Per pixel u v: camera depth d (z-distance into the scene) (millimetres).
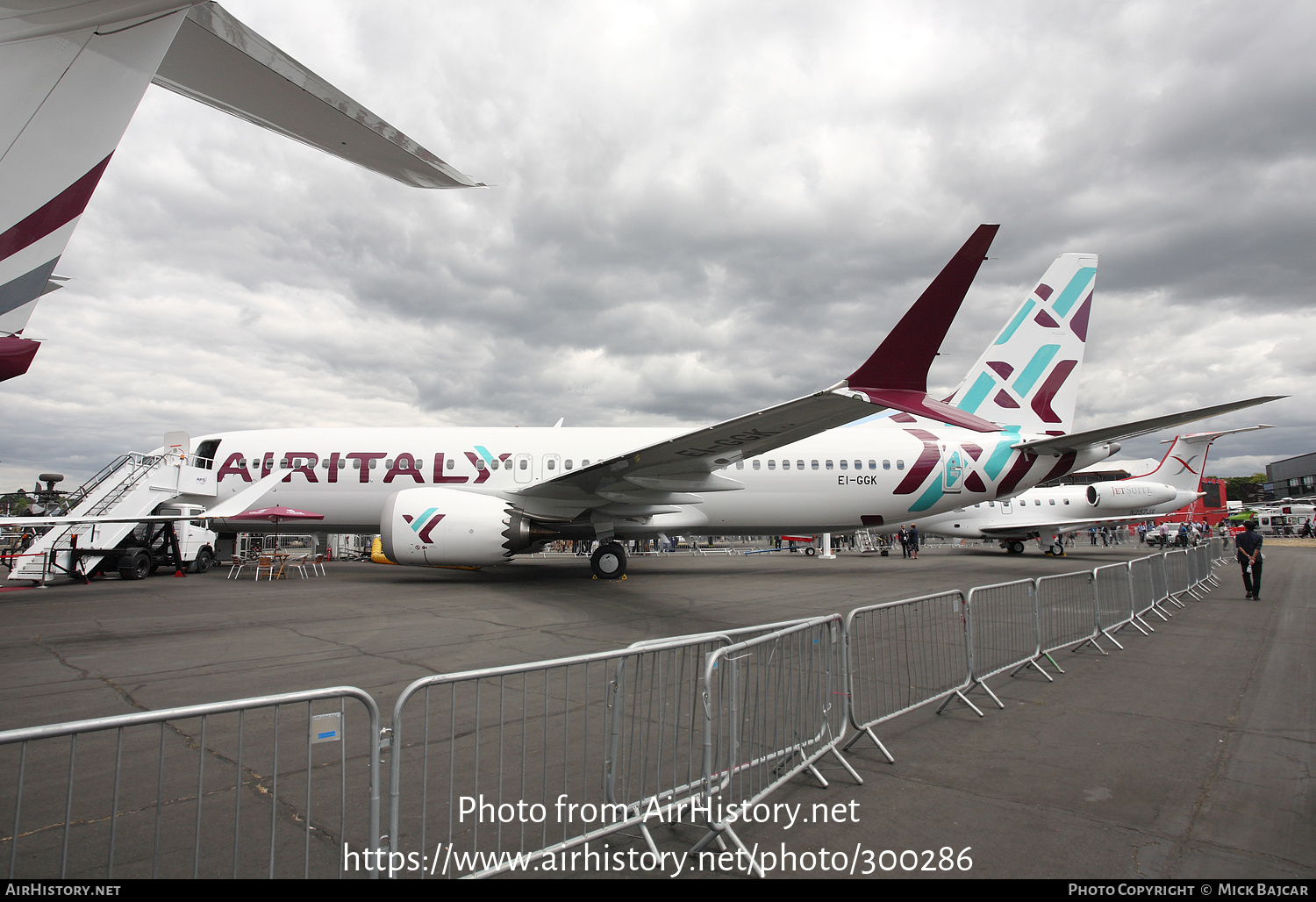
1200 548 16812
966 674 5586
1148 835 3330
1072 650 7957
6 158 4059
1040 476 17344
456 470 16266
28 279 4188
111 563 17312
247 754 4391
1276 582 17922
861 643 7168
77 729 2023
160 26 4070
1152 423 14445
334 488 16438
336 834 3250
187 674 6488
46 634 8562
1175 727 5090
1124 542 52219
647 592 13438
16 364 4152
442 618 9969
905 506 17109
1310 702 5766
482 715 5270
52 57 4074
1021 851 3168
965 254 8344
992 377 17625
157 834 2227
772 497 16797
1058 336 17703
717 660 3318
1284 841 3277
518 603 11711
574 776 4020
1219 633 9281
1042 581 7195
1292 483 103000
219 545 20188
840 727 4711
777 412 9727
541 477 16203
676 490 14320
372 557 24219
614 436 16859
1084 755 4480
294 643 7992
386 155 5152
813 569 20438
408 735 4777
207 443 17391
